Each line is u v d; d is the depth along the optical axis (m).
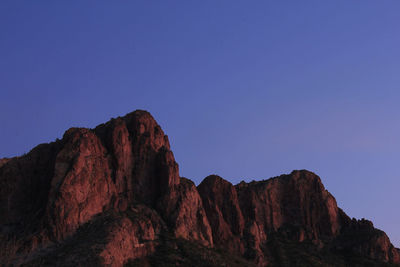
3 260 178.88
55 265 174.62
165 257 191.88
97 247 180.75
